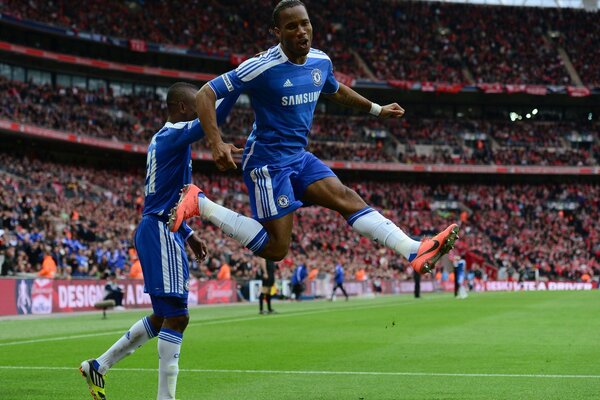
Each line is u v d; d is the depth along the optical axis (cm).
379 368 1011
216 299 3788
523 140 7762
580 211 7356
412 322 1964
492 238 6938
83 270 3466
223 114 677
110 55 6406
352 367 1025
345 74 7275
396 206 7219
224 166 620
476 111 8088
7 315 2470
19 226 3616
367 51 7650
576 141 7838
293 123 662
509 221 7169
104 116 6006
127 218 4853
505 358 1120
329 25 7662
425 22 8056
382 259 5838
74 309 2839
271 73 644
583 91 7594
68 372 981
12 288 2505
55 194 4709
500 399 745
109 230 4378
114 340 1463
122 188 5681
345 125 7525
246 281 4116
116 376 938
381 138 7556
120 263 3759
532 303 3064
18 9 5356
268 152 661
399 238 638
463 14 8194
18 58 5797
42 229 3906
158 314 715
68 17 5784
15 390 827
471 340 1427
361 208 661
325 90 720
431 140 7650
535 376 916
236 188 6575
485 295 4312
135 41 6025
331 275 4866
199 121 671
